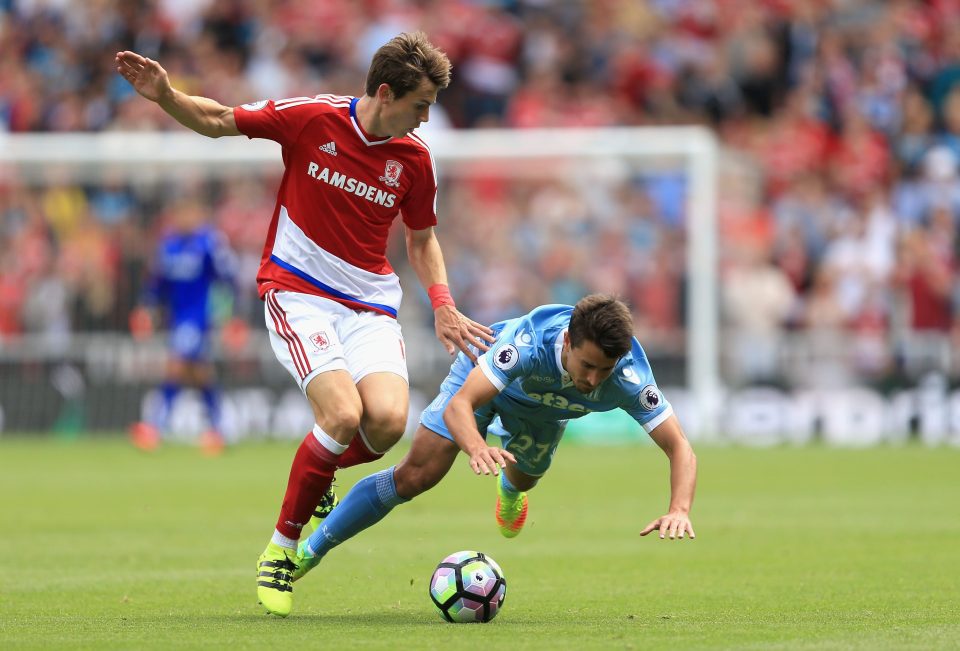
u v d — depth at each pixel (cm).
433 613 2067
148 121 8000
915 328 6644
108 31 8419
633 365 2031
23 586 2389
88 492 4294
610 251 7062
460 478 4994
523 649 1664
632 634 1805
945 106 7731
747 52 8038
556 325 2030
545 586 2386
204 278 5778
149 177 7269
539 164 7156
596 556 2834
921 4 8144
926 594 2236
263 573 2034
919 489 4322
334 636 1791
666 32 8219
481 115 8069
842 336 6662
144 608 2122
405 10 8319
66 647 1700
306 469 2028
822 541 3042
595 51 8200
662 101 8019
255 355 6906
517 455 2311
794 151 7656
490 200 7169
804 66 8006
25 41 8538
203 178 7269
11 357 7144
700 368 6775
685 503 1930
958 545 2942
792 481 4612
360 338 2177
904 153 7588
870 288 6756
